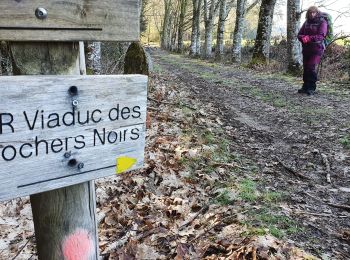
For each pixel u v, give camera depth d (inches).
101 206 146.2
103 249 118.2
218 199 144.9
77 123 54.6
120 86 57.5
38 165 52.4
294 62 507.2
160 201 146.1
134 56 348.8
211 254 109.3
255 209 133.6
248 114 290.4
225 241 112.7
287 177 170.2
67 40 52.2
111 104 57.3
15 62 52.6
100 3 53.4
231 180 161.5
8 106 48.4
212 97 358.6
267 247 106.1
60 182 55.0
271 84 427.5
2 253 122.6
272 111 294.4
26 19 48.6
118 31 55.9
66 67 56.0
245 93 373.7
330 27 341.4
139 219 134.4
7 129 48.9
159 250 115.6
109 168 59.5
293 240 114.3
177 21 1744.6
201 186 159.5
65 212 62.5
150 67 398.0
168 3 1946.4
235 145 215.8
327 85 402.3
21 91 49.0
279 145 215.6
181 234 121.5
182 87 414.6
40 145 52.0
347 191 153.5
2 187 50.0
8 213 143.9
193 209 140.5
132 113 59.9
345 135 219.9
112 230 130.5
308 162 186.5
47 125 52.0
